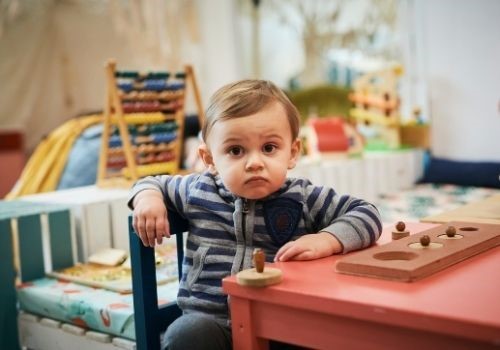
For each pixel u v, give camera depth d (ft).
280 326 2.42
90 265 5.05
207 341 2.81
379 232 3.04
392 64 9.92
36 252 4.91
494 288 2.18
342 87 10.73
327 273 2.52
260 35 11.89
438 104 9.39
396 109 9.30
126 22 11.80
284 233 3.13
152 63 11.93
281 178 2.99
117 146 6.42
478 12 8.86
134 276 3.22
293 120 3.10
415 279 2.31
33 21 11.18
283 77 11.61
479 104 9.00
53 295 4.28
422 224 3.59
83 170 7.88
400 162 8.93
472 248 2.67
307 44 11.19
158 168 6.39
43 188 8.00
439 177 9.09
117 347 3.76
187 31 12.37
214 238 3.16
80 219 5.25
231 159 2.96
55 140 8.52
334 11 10.72
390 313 2.04
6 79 10.97
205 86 12.58
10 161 10.84
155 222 3.10
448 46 9.21
